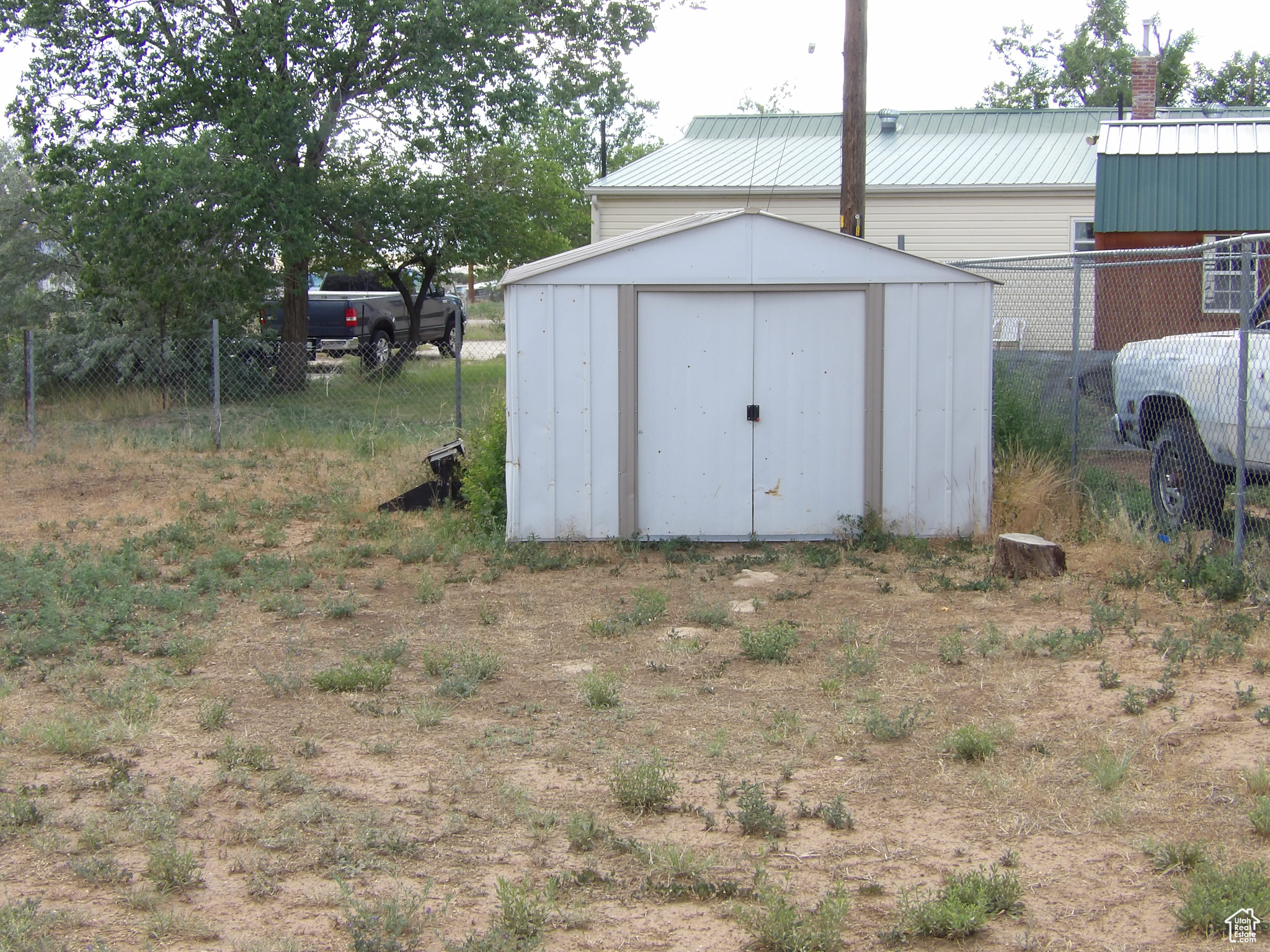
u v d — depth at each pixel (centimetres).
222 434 1480
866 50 1169
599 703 566
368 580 838
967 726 512
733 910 370
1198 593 737
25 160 1728
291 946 347
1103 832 423
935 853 410
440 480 1070
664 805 449
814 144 2298
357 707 562
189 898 380
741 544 946
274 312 1975
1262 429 792
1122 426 989
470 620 731
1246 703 537
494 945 343
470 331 3253
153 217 1591
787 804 452
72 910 371
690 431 939
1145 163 1688
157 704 561
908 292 932
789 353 937
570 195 2220
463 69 1769
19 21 1656
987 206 1994
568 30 2030
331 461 1340
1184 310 1683
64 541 950
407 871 400
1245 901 355
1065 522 939
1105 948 346
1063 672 601
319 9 1675
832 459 947
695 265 921
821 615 725
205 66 1705
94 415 1667
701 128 2461
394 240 1897
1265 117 1819
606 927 361
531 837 425
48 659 640
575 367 922
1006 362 1192
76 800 455
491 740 519
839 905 361
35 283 1969
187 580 826
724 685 598
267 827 430
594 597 786
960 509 945
